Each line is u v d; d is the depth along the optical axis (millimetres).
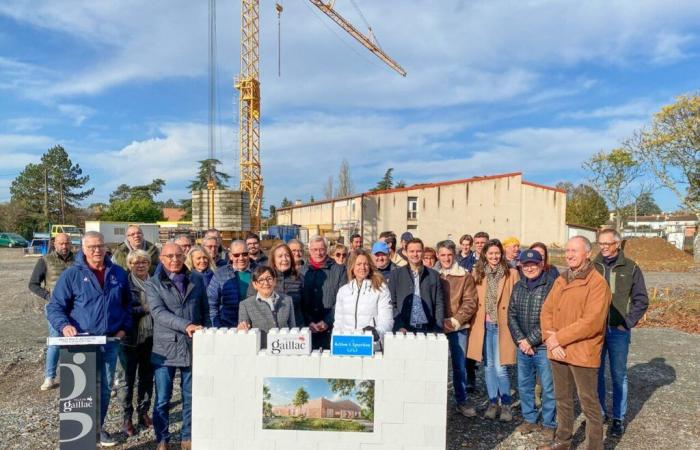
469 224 33469
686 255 30797
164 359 4102
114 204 63625
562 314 4137
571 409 4172
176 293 4211
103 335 4113
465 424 4953
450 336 5215
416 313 4926
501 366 4977
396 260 6969
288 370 3619
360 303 4246
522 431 4664
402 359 3584
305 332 3633
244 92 44438
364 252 4344
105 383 4293
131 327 4480
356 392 3607
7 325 10469
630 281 4637
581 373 4000
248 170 44531
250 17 44906
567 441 4160
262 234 34125
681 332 9891
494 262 5090
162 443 4141
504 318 4965
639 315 4578
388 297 4281
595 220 47562
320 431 3615
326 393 3619
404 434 3594
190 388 4145
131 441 4508
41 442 4457
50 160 61562
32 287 6109
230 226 26109
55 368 6156
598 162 36031
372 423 3605
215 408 3658
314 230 35531
